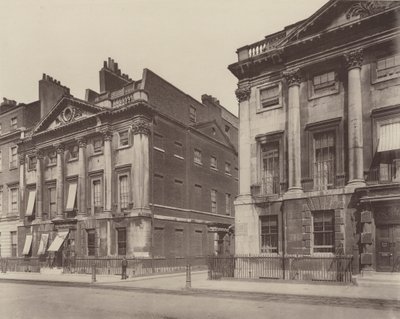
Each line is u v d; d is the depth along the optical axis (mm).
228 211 43688
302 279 20750
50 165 37281
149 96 32719
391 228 18625
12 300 16406
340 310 12695
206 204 39312
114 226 31016
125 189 31531
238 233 24109
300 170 22422
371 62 20625
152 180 31500
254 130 24750
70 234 33375
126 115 31938
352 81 20797
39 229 36594
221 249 36344
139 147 30734
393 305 13359
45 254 35469
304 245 21266
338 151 21156
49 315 12578
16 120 41906
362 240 18922
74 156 35625
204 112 42219
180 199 35312
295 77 23062
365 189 19094
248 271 23203
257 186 24125
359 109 20469
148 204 30750
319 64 22359
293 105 22859
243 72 25359
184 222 34938
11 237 40375
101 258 30484
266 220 23594
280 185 23203
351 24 20875
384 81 20094
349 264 19078
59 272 32844
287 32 24219
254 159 24500
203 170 39406
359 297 14367
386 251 18625
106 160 32250
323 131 21969
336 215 20281
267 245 23312
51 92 39781
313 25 22469
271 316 11773
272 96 24453
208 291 17734
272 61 24172
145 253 29422
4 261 36438
